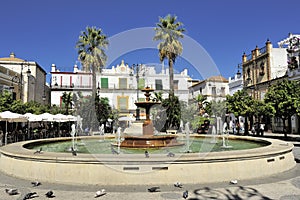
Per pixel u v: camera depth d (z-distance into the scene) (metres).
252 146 11.84
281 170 7.86
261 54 35.81
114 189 6.12
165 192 5.85
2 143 16.98
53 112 26.23
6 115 15.78
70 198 5.47
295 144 18.22
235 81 41.91
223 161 6.81
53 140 13.06
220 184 6.52
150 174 6.48
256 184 6.50
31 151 7.74
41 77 37.12
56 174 6.75
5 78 25.77
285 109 20.53
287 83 21.42
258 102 26.36
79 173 6.60
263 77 35.31
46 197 5.54
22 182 6.79
